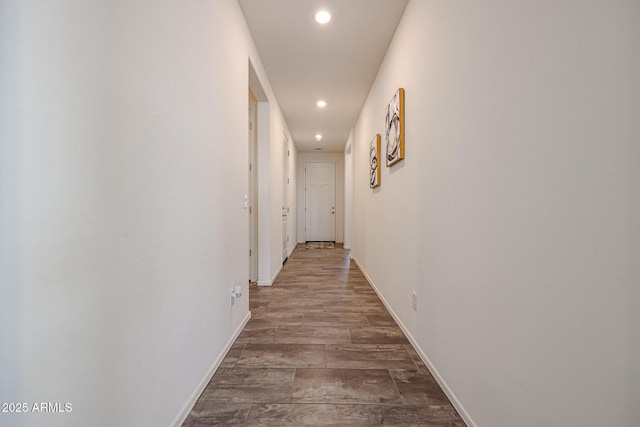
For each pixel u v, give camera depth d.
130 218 0.90
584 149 0.68
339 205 7.94
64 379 0.68
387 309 2.64
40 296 0.62
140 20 0.94
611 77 0.61
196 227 1.38
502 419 0.99
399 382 1.54
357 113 4.53
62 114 0.67
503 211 0.98
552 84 0.77
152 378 1.02
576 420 0.70
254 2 2.10
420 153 1.78
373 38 2.52
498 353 1.02
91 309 0.75
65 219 0.68
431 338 1.62
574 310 0.71
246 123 2.33
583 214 0.68
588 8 0.66
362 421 1.26
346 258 5.52
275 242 3.93
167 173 1.11
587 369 0.67
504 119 0.97
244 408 1.34
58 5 0.66
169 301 1.13
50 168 0.64
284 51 2.75
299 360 1.76
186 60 1.28
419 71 1.80
